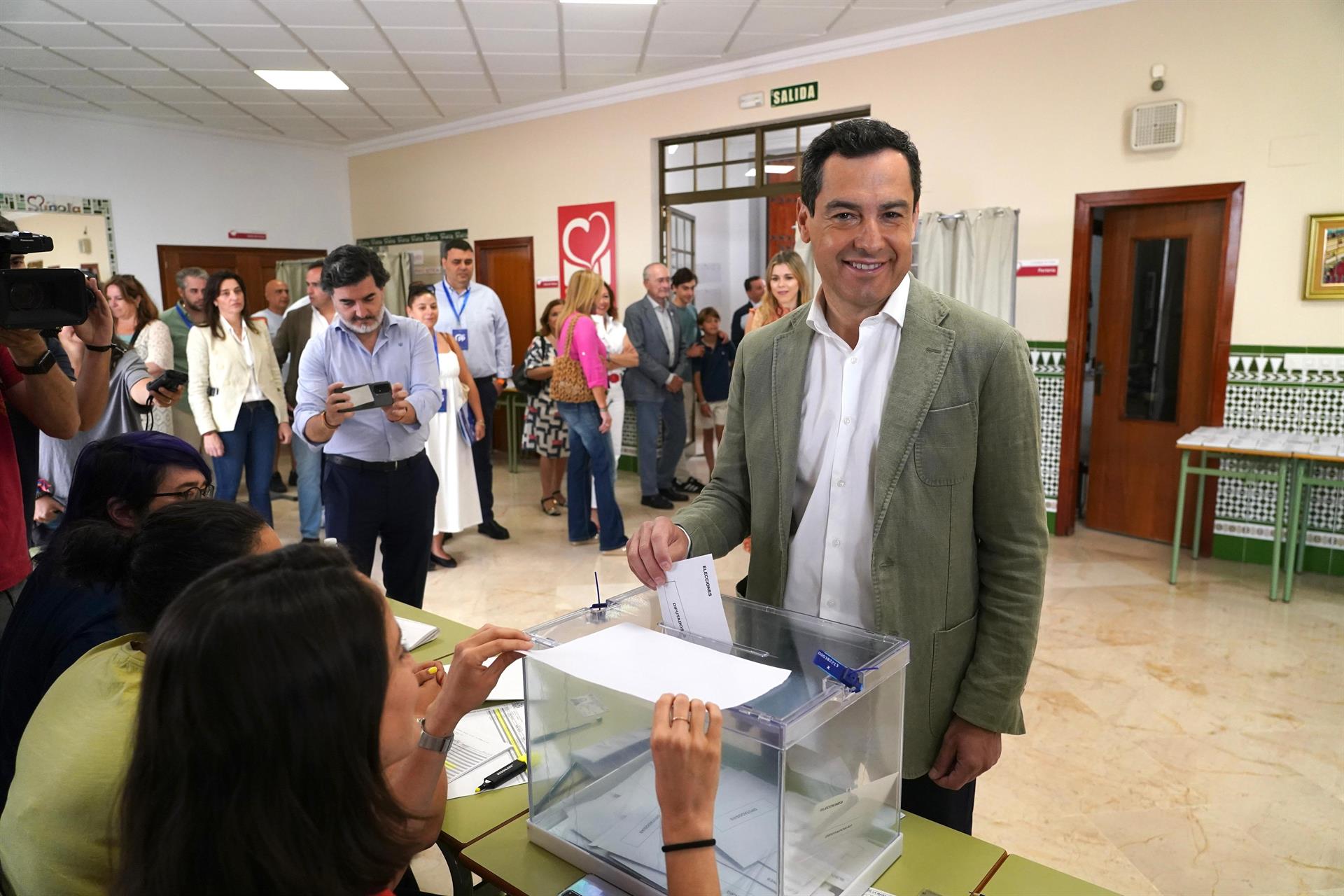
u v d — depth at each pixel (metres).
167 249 7.68
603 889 1.03
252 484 4.66
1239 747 2.66
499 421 8.00
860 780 1.02
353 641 0.76
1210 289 4.56
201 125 7.56
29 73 5.87
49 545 1.42
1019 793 2.45
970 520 1.33
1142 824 2.29
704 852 0.85
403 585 2.97
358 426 2.70
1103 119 4.67
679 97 6.29
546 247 7.27
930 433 1.28
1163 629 3.59
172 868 0.73
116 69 5.80
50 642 1.34
